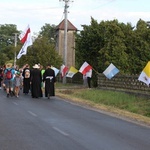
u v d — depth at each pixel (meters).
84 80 44.19
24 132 12.64
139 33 39.41
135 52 38.94
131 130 14.02
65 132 12.91
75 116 17.36
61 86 42.16
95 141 11.52
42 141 11.20
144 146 11.09
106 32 39.59
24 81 29.61
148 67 22.45
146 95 26.34
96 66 40.97
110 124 15.35
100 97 27.09
